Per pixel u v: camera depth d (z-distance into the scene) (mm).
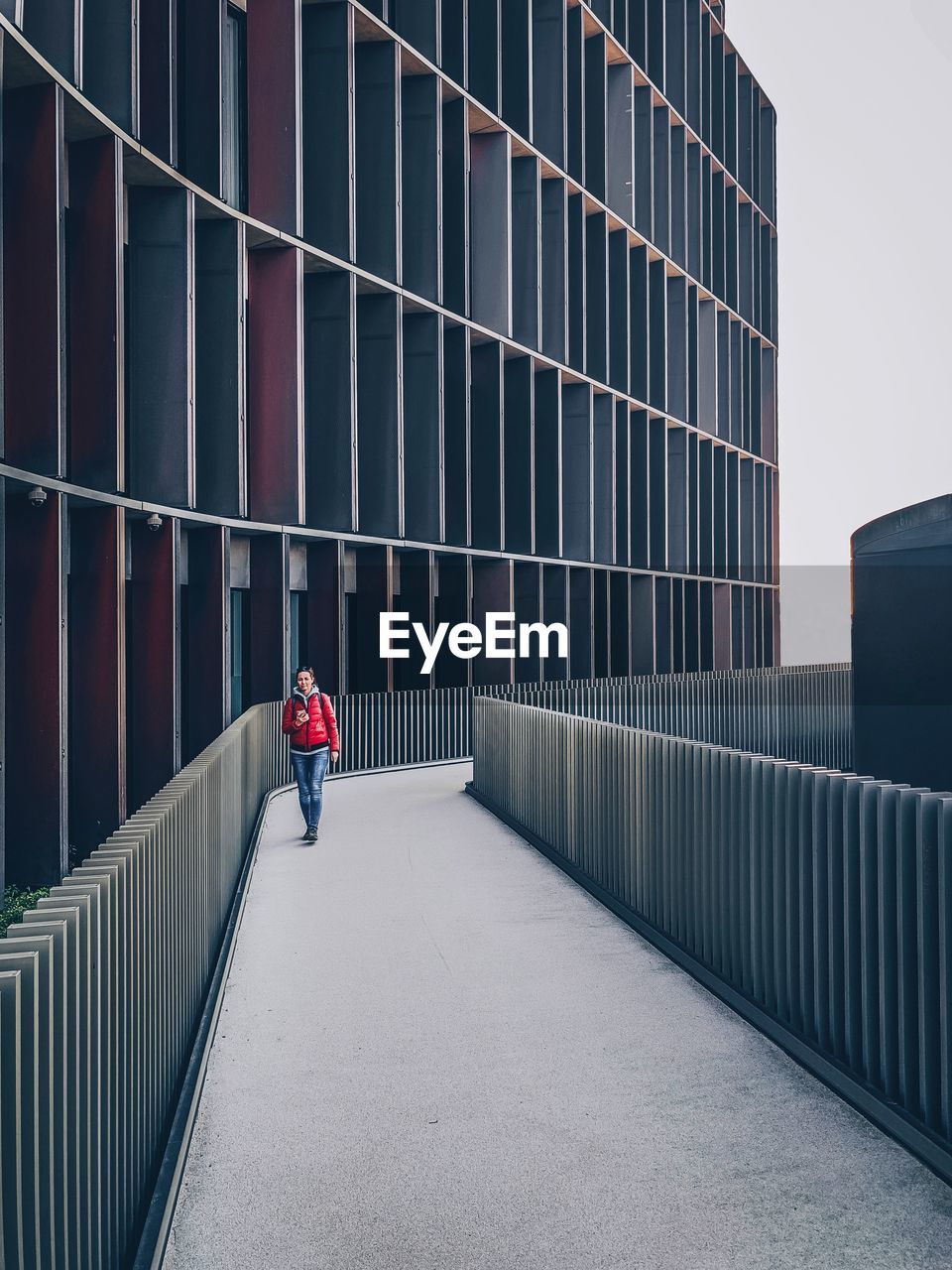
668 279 36000
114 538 13523
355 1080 5219
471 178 25000
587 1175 4188
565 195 27766
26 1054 2414
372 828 12945
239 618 18859
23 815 11859
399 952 7504
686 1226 3777
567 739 10344
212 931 7176
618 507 31734
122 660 13633
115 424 13492
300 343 18250
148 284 15508
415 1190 4109
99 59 13938
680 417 36062
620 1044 5637
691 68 37188
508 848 11500
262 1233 3812
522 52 25766
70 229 13484
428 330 22156
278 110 18156
